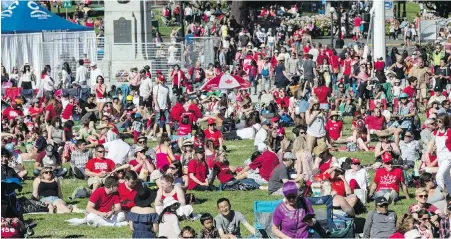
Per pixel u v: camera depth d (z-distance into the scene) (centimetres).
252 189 3631
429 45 7662
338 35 8919
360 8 10906
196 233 2795
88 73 6562
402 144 3906
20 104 5331
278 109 5406
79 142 3900
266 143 3972
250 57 6675
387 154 3778
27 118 5088
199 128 4575
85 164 3875
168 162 3784
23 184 3812
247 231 2864
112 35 7125
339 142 4534
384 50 6662
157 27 10312
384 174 3316
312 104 4047
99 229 3044
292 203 2472
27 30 7006
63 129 4512
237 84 5431
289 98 5403
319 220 2697
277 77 5975
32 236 2953
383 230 2720
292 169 3716
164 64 7088
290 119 5322
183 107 5097
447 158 3391
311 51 7244
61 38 7194
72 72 7012
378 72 5847
